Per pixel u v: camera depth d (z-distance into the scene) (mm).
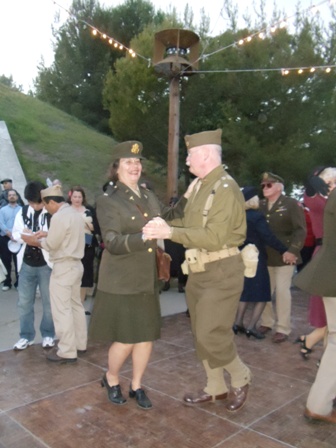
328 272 3105
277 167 12031
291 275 5168
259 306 5203
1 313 6195
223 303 3172
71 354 4336
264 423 3215
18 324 5672
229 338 3244
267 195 5238
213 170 3207
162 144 14758
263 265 5047
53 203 4379
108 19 24328
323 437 3031
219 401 3551
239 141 12148
